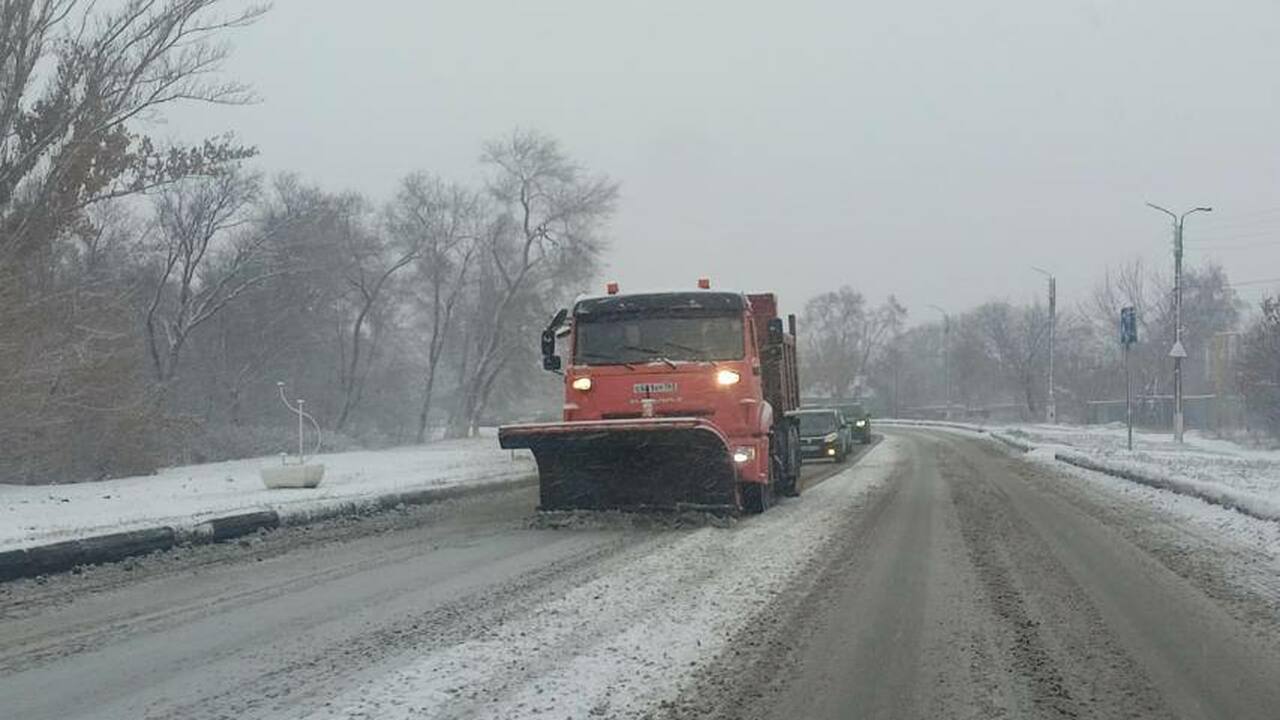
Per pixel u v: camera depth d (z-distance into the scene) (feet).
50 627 28.63
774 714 20.56
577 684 22.11
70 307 81.46
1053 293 203.10
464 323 191.52
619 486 49.55
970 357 331.98
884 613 29.53
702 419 47.62
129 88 77.82
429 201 182.91
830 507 58.49
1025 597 31.91
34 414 75.20
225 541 45.39
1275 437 127.44
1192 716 20.49
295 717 20.01
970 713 20.68
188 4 78.69
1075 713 20.66
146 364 142.20
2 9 71.92
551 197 184.24
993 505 59.82
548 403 229.25
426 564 38.40
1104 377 245.86
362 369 192.85
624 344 51.24
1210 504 56.34
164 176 88.43
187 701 21.21
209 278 159.84
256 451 141.38
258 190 154.40
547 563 37.93
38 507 57.26
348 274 174.19
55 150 76.69
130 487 71.92
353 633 26.99
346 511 54.75
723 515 49.32
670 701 21.17
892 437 183.32
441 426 239.50
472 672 22.99
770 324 58.90
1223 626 28.02
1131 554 40.57
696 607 29.96
